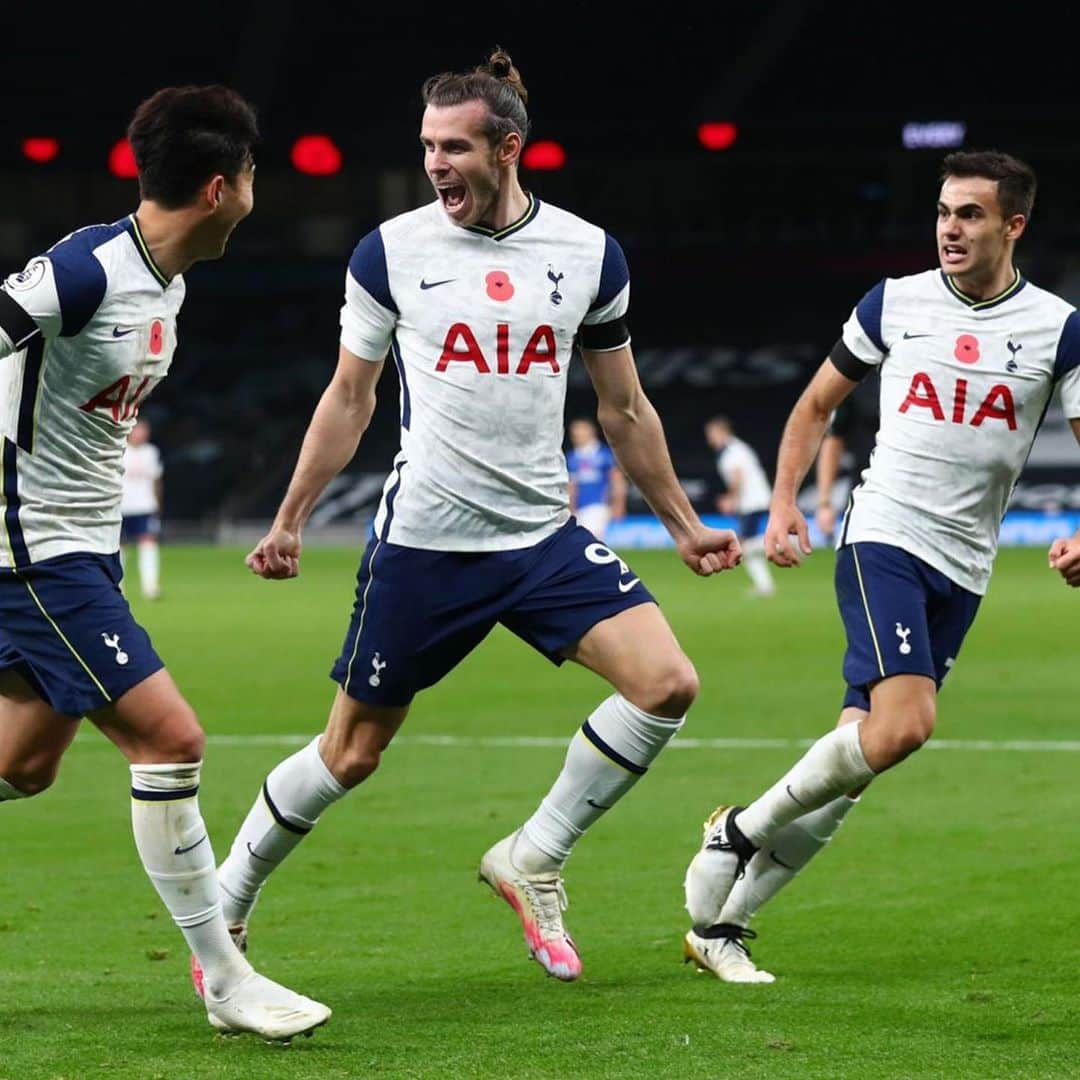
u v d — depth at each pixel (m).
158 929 19.25
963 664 46.91
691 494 122.12
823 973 17.03
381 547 16.03
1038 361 17.64
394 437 123.19
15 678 14.80
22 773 15.24
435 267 15.74
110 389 14.23
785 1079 13.05
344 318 16.17
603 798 16.14
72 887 21.45
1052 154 134.00
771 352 135.12
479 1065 13.51
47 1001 15.86
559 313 15.86
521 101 15.71
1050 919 19.22
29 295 13.54
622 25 113.06
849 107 117.44
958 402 17.56
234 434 126.38
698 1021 15.01
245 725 36.19
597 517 77.19
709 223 137.88
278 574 16.11
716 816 17.19
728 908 17.14
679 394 131.62
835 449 20.97
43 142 118.12
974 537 17.80
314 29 113.00
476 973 17.19
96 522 14.56
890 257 131.25
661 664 15.67
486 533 15.88
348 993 16.27
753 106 119.06
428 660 16.11
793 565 18.12
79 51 114.56
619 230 138.12
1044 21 110.69
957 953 17.78
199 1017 15.20
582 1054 13.85
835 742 16.58
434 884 21.69
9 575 14.20
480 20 112.44
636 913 20.08
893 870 22.06
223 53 115.56
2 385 14.17
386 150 120.75
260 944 18.61
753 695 40.59
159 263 14.19
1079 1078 13.08
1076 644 52.19
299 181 139.12
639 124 118.12
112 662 14.09
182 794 14.19
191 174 13.99
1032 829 24.70
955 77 115.00
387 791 28.44
